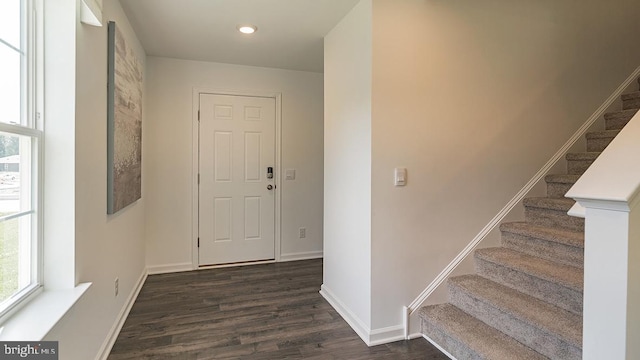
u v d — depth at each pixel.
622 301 0.93
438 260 2.37
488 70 2.48
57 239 1.57
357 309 2.40
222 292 3.12
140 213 3.22
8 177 1.33
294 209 4.18
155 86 3.59
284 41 3.12
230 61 3.75
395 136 2.23
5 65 1.31
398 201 2.26
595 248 1.01
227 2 2.36
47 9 1.54
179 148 3.71
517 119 2.58
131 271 2.80
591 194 0.98
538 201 2.46
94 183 1.85
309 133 4.21
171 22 2.68
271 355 2.10
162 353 2.11
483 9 2.45
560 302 1.87
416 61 2.27
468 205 2.45
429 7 2.29
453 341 2.02
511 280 2.18
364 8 2.25
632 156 0.99
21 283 1.43
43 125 1.54
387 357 2.08
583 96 2.82
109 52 2.08
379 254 2.22
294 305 2.85
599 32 2.87
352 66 2.44
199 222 3.81
